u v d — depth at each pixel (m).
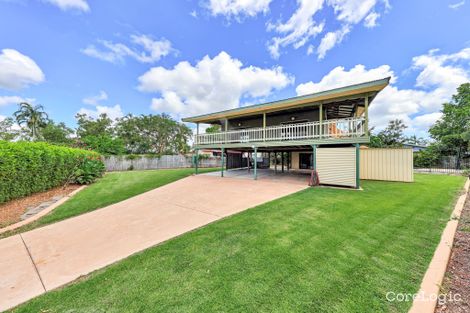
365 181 10.09
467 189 7.43
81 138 22.23
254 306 2.03
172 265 2.86
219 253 3.12
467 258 2.77
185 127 33.72
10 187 6.26
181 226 4.47
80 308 2.16
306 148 12.03
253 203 6.00
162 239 3.85
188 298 2.19
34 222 4.99
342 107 11.44
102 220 5.06
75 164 10.15
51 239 4.04
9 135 24.48
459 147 20.59
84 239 3.99
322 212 4.85
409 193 6.83
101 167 12.45
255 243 3.39
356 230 3.75
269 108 10.59
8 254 3.48
